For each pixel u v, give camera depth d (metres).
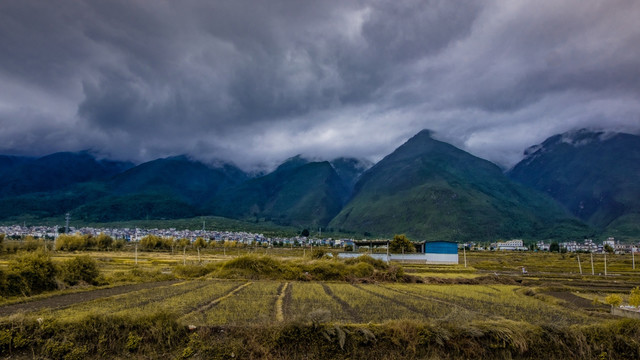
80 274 47.75
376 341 26.08
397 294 45.91
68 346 24.50
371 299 40.84
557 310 38.25
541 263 123.62
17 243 133.25
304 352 25.30
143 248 168.75
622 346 27.81
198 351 24.66
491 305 39.59
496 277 69.44
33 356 24.12
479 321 28.56
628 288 61.22
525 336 27.42
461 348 26.39
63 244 138.38
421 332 26.66
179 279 59.84
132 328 25.53
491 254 192.12
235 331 25.88
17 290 39.53
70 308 32.56
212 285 50.75
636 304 38.34
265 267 63.41
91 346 24.73
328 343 25.61
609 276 81.94
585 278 75.94
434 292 49.09
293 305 35.75
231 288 47.34
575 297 50.16
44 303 35.53
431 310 35.06
